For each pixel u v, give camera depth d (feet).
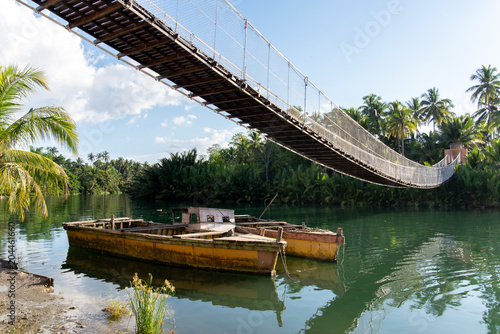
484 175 101.76
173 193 150.71
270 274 28.40
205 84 34.27
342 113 54.24
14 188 24.64
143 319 16.60
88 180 214.69
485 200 101.35
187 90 36.17
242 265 28.91
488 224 65.05
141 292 17.95
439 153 132.16
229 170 139.33
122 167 317.22
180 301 23.04
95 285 25.50
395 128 130.62
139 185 159.94
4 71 25.20
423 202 108.99
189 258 30.81
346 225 63.77
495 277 29.01
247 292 25.30
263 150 145.69
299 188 120.98
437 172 92.94
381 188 108.27
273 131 46.34
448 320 20.48
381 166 64.39
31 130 26.07
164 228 38.40
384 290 26.17
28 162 26.61
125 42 27.04
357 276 30.07
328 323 20.10
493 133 142.72
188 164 155.02
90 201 142.41
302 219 73.05
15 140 26.43
